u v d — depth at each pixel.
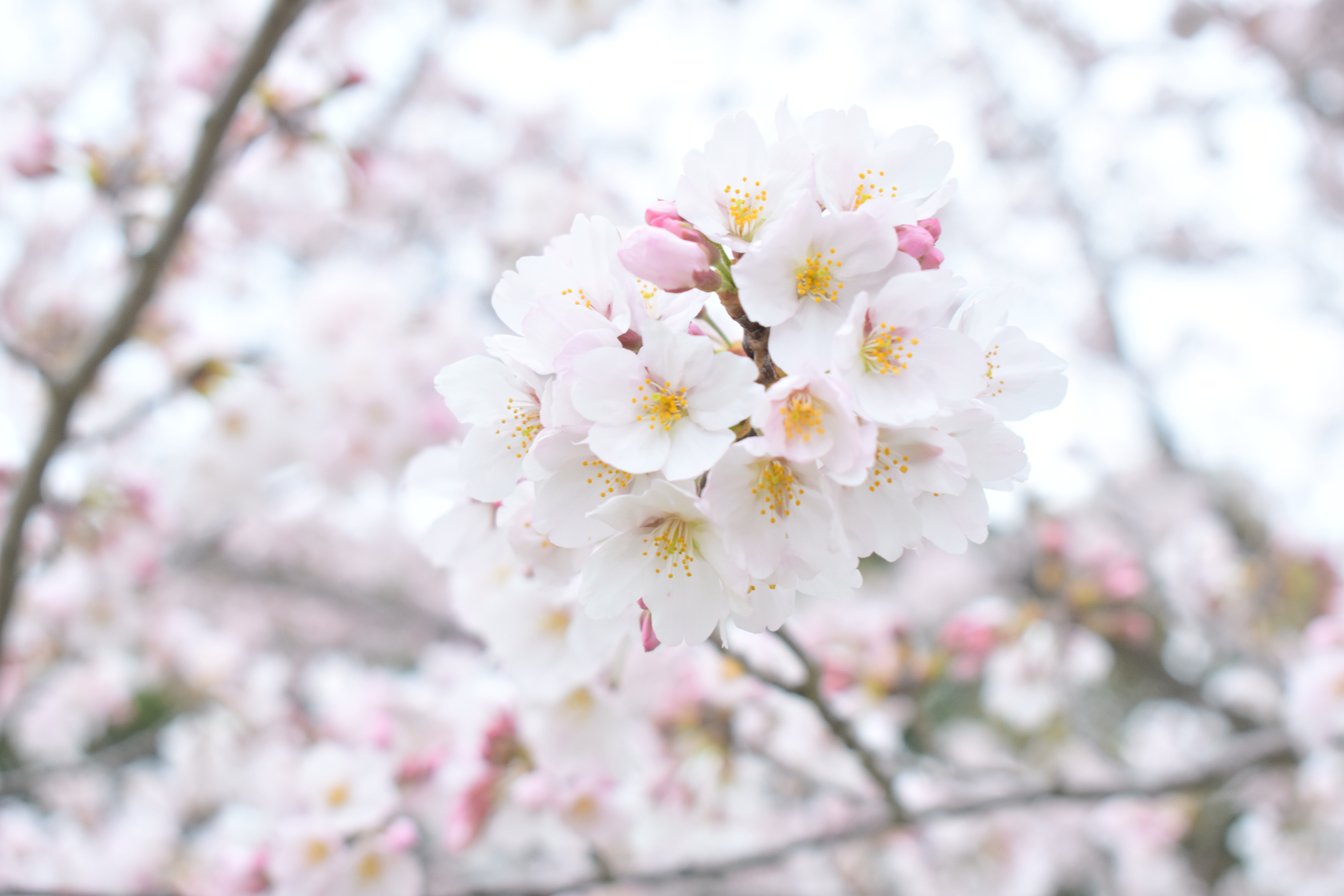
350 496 4.76
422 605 8.59
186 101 3.53
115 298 3.42
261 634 8.78
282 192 3.42
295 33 3.14
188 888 3.79
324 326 4.70
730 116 1.32
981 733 7.34
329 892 2.69
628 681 2.33
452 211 8.33
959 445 1.21
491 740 2.72
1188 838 6.82
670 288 1.28
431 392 4.68
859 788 3.80
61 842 5.79
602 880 2.89
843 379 1.15
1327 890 5.50
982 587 8.93
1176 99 8.21
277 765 3.83
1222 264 8.75
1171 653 6.84
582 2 3.71
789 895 5.75
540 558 1.48
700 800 3.30
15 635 4.96
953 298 1.21
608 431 1.20
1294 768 4.43
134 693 7.19
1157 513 8.28
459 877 4.12
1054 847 6.82
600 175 8.66
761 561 1.21
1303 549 5.65
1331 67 7.41
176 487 4.34
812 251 1.23
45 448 3.07
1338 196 7.90
